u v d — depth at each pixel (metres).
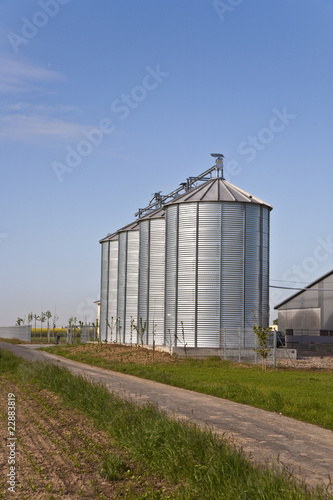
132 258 68.75
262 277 52.44
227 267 51.22
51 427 18.73
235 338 50.53
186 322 51.56
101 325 77.12
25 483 12.75
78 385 24.72
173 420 15.74
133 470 13.97
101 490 12.52
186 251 52.28
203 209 51.84
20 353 57.34
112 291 76.19
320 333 73.19
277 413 21.88
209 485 11.65
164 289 55.75
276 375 36.44
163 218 60.53
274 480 10.84
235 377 34.66
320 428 18.97
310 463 14.14
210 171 58.56
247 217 52.00
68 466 14.10
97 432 17.97
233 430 18.16
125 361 46.31
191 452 13.45
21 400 25.17
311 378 34.25
